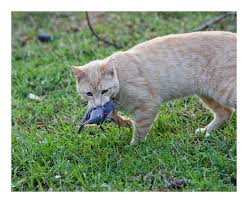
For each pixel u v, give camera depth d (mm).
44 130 7594
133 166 6465
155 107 7008
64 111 8211
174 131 7395
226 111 7375
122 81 6824
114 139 7168
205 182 6023
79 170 6480
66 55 10195
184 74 7020
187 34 7188
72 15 12086
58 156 6789
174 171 6320
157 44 7094
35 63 9961
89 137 7312
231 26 10438
